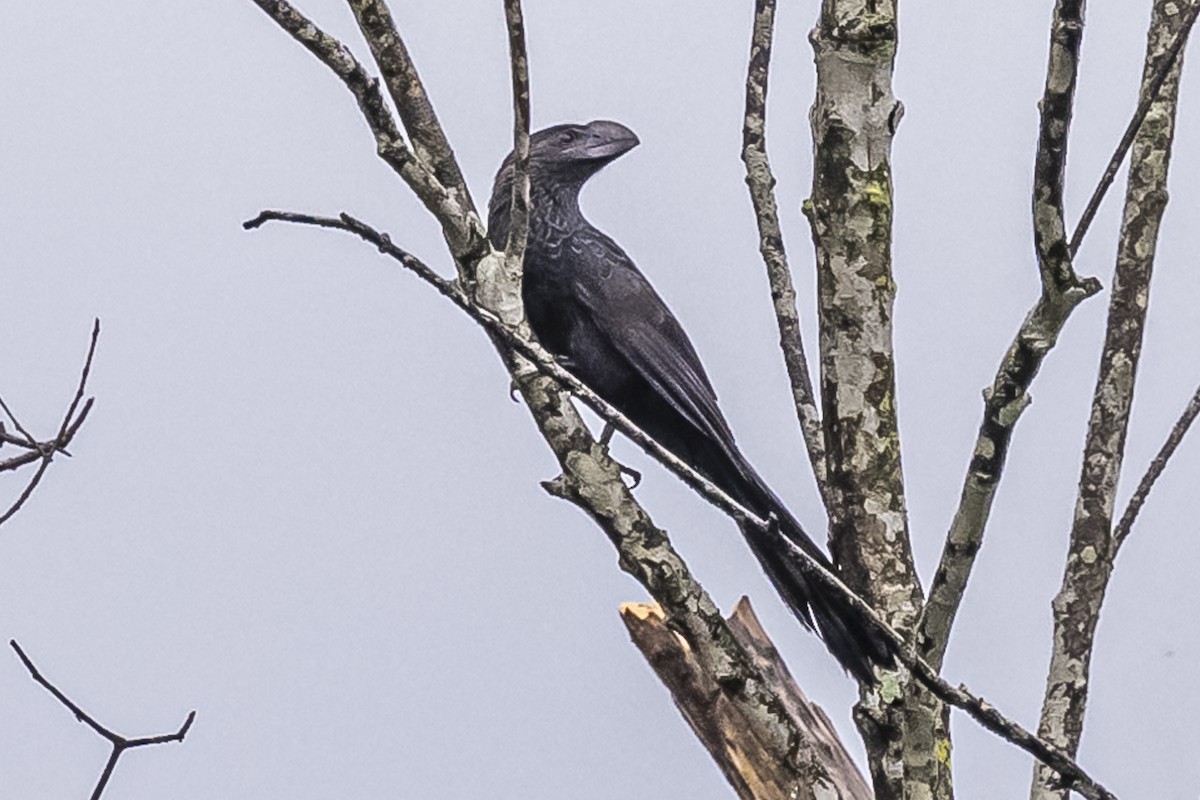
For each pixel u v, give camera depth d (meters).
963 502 6.72
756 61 9.10
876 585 7.36
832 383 7.36
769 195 9.05
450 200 7.66
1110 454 8.18
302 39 7.35
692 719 8.94
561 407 8.03
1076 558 8.10
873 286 7.21
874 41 7.02
